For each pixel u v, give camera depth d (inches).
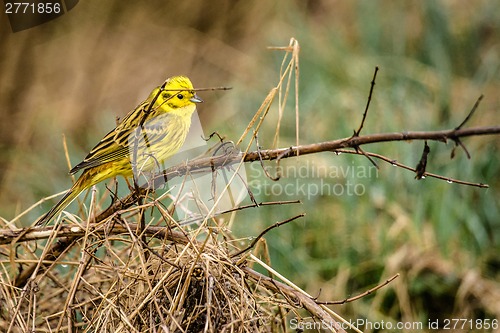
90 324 299.3
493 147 508.4
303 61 593.6
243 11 657.0
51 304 331.9
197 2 644.1
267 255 329.1
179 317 293.9
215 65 638.5
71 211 442.6
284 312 330.0
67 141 547.5
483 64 588.4
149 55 628.1
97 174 332.5
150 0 636.7
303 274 446.6
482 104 556.4
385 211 469.1
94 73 610.2
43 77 600.4
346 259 451.2
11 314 312.0
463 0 638.5
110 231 305.3
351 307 436.8
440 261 448.8
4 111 584.7
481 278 450.3
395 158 487.8
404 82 577.6
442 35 600.4
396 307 440.5
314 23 671.8
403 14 625.0
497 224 476.4
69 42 608.1
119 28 624.7
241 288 292.0
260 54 632.4
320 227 464.1
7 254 334.6
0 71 592.1
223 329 287.1
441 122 548.4
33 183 524.1
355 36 647.1
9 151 555.8
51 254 315.6
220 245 305.9
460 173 482.6
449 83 562.6
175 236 301.4
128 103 607.5
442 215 459.5
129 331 297.0
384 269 444.5
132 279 305.6
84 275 335.9
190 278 295.7
